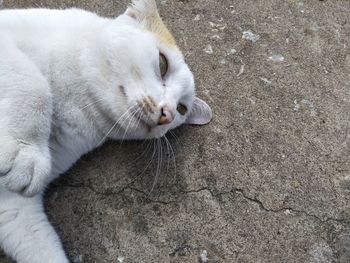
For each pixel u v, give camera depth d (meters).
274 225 0.31
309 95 0.35
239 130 0.34
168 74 0.30
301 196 0.32
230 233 0.31
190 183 0.32
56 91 0.28
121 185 0.32
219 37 0.37
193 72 0.36
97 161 0.32
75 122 0.29
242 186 0.32
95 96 0.29
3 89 0.25
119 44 0.28
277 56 0.37
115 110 0.29
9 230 0.28
